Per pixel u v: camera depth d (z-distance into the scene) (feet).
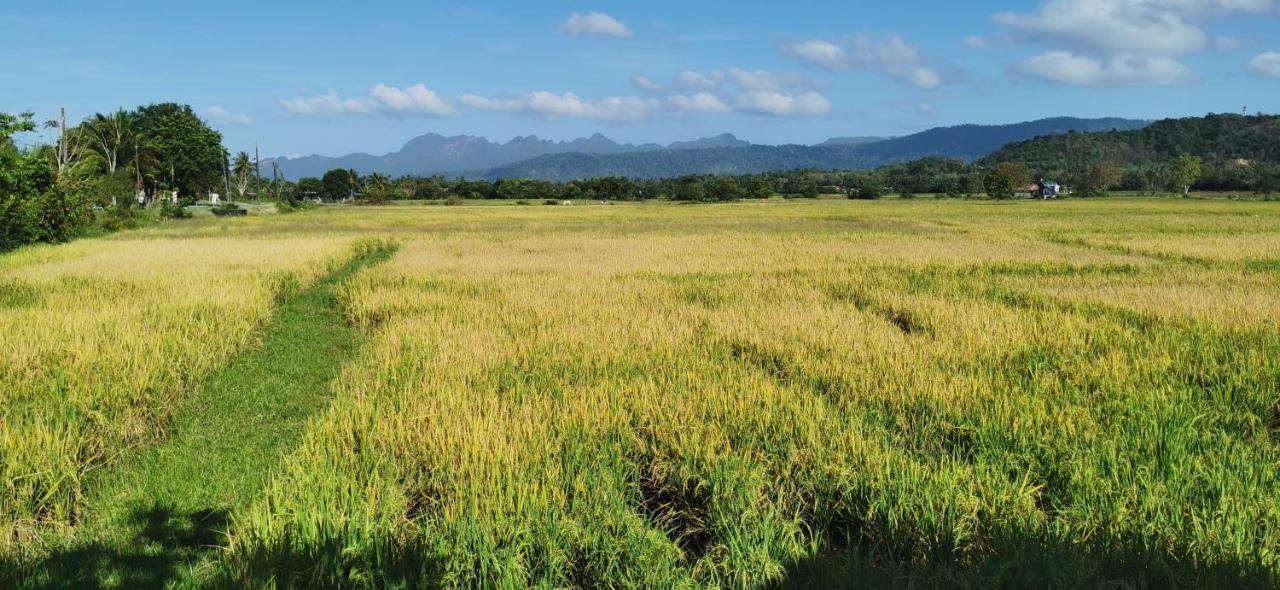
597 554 15.40
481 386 26.20
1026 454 19.35
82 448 20.62
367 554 14.76
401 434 20.47
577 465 18.97
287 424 24.89
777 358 31.14
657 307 44.47
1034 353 30.96
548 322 39.09
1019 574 13.44
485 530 14.97
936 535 15.42
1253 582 13.32
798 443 20.61
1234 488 17.10
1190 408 23.39
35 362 27.53
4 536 15.97
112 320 35.81
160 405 24.58
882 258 78.48
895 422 22.65
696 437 20.13
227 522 17.57
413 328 37.09
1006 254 83.30
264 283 52.54
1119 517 15.66
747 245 98.22
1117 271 66.85
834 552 16.24
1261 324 36.19
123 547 16.47
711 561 15.21
